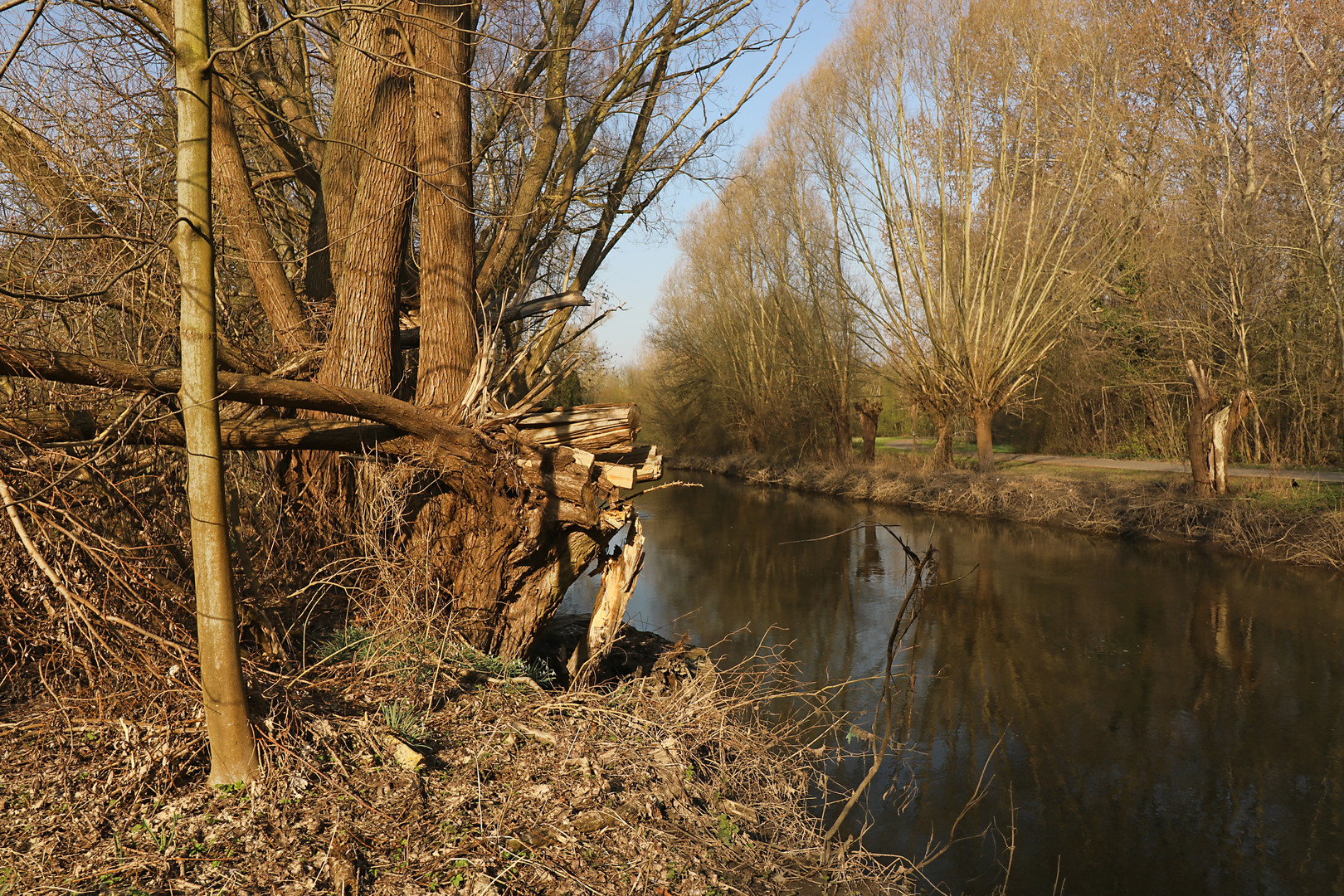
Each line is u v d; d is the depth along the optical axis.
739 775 5.38
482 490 5.60
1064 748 6.92
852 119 24.59
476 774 4.20
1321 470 19.86
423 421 5.30
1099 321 26.39
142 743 3.94
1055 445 32.84
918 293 24.56
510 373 6.11
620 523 5.88
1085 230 23.97
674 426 43.81
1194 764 6.67
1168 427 26.38
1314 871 5.15
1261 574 13.08
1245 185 21.73
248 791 3.76
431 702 4.86
